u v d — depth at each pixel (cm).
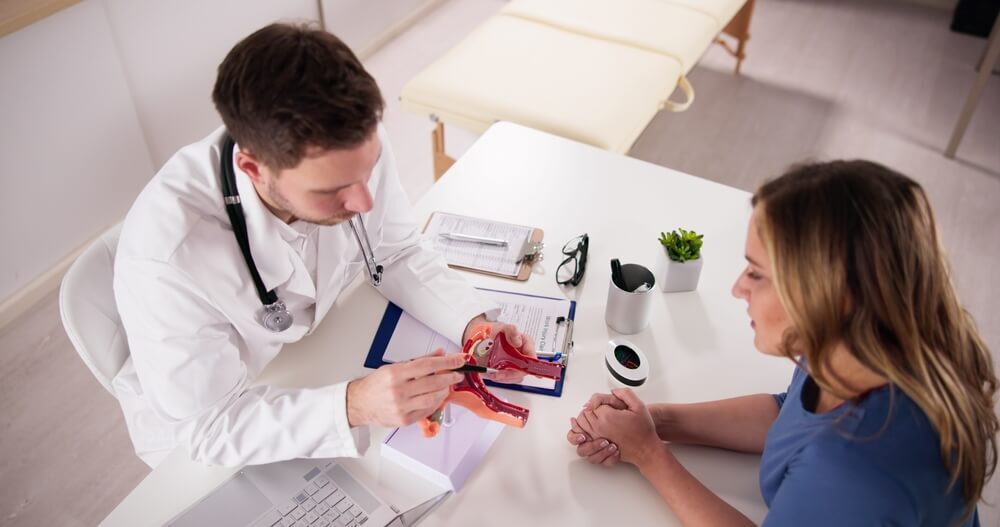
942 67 345
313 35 86
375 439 109
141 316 100
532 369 112
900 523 75
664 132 303
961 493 80
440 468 101
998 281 241
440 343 123
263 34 86
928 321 75
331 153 87
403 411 98
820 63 348
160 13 228
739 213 151
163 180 102
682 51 244
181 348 100
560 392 116
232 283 105
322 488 102
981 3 356
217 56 256
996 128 307
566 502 101
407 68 325
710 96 325
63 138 212
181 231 100
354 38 323
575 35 248
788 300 76
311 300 118
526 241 142
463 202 152
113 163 230
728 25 319
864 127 308
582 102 217
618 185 157
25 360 207
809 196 75
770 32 370
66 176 217
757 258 81
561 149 167
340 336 124
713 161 288
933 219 75
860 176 74
